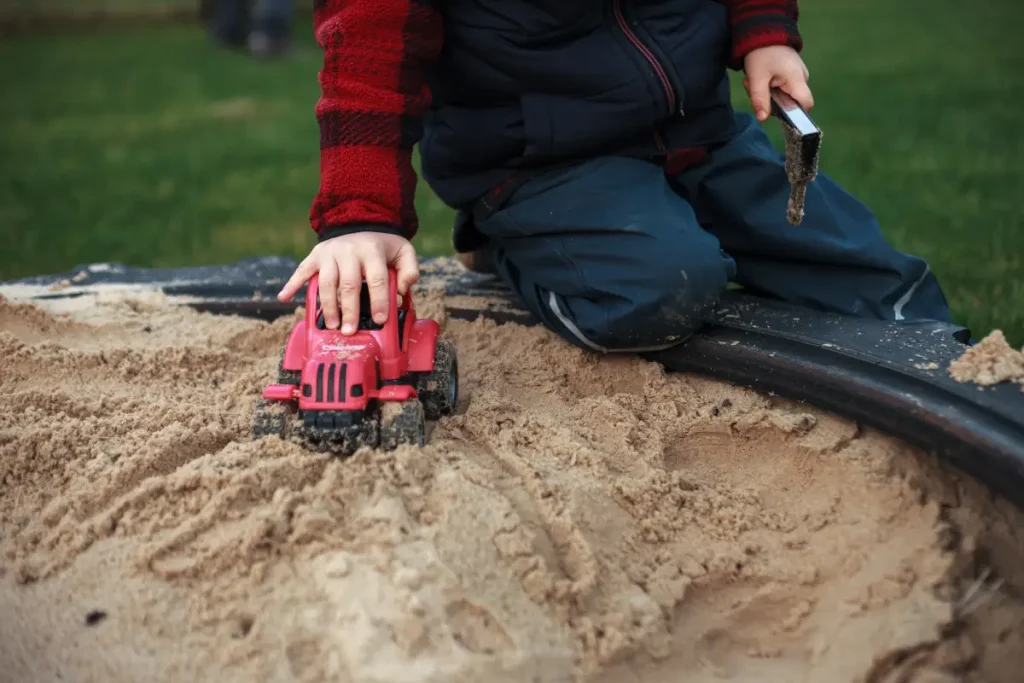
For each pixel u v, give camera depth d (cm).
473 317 267
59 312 273
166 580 162
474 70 233
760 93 231
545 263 235
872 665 151
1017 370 188
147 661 149
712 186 251
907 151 464
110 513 175
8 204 472
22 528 181
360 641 145
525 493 180
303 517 165
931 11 1029
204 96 780
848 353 210
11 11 1323
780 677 158
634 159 240
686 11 242
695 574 173
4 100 790
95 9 1351
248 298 286
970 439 178
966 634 156
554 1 225
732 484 199
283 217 432
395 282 203
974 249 320
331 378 186
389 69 210
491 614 152
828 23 973
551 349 246
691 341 234
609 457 199
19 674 149
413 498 172
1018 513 174
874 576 166
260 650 148
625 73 228
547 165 238
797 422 204
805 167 210
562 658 152
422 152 253
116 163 559
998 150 462
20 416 211
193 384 239
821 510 186
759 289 255
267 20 996
